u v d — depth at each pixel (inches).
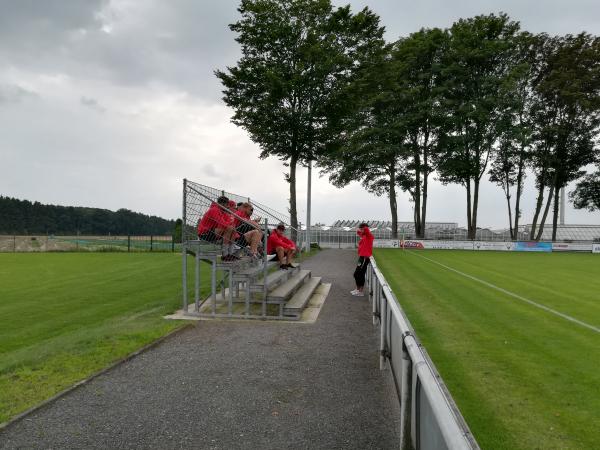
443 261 952.9
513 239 1895.9
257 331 274.2
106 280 592.4
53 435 134.9
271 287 346.0
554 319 337.7
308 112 1116.5
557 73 1631.4
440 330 298.8
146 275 649.6
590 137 1732.3
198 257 322.7
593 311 372.2
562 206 2311.8
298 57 1085.8
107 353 217.5
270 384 181.5
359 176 1790.1
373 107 1636.3
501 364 224.5
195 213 338.6
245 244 383.9
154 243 1536.7
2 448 126.6
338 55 1043.9
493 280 596.7
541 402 175.9
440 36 1668.3
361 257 419.5
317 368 203.5
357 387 179.6
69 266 802.8
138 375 189.9
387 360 203.3
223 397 166.9
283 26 1039.0
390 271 710.5
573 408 170.2
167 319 306.2
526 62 1715.1
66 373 188.9
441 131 1724.9
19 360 207.6
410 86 1676.9
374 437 136.4
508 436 147.3
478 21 1658.5
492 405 172.7
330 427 143.2
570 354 243.1
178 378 186.7
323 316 324.2
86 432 137.1
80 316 360.2
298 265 497.4
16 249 1323.8
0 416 146.4
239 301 327.3
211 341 248.5
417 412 100.3
